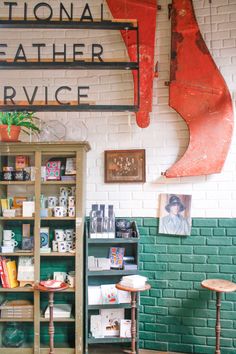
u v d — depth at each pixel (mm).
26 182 3213
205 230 3342
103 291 3182
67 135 3568
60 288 2943
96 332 3164
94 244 3422
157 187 3449
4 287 3141
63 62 2150
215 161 3279
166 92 3473
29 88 3678
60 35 3664
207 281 3020
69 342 3299
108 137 3551
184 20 3393
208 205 3350
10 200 3342
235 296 3256
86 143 3168
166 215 3406
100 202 3523
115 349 3273
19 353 3119
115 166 3506
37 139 3582
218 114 3297
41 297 3385
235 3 3396
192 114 3330
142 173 3455
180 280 3365
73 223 3439
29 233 3367
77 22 2143
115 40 3588
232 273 3281
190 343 3311
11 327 3314
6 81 3701
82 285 3135
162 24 3510
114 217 3283
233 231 3297
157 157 3459
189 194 3385
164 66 3494
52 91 3652
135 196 3480
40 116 3645
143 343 3383
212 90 3309
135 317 3098
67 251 3213
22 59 2158
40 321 3148
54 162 3340
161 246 3412
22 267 3178
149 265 3420
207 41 3418
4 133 3207
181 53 3375
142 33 3404
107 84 3586
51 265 3430
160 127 3469
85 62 2158
